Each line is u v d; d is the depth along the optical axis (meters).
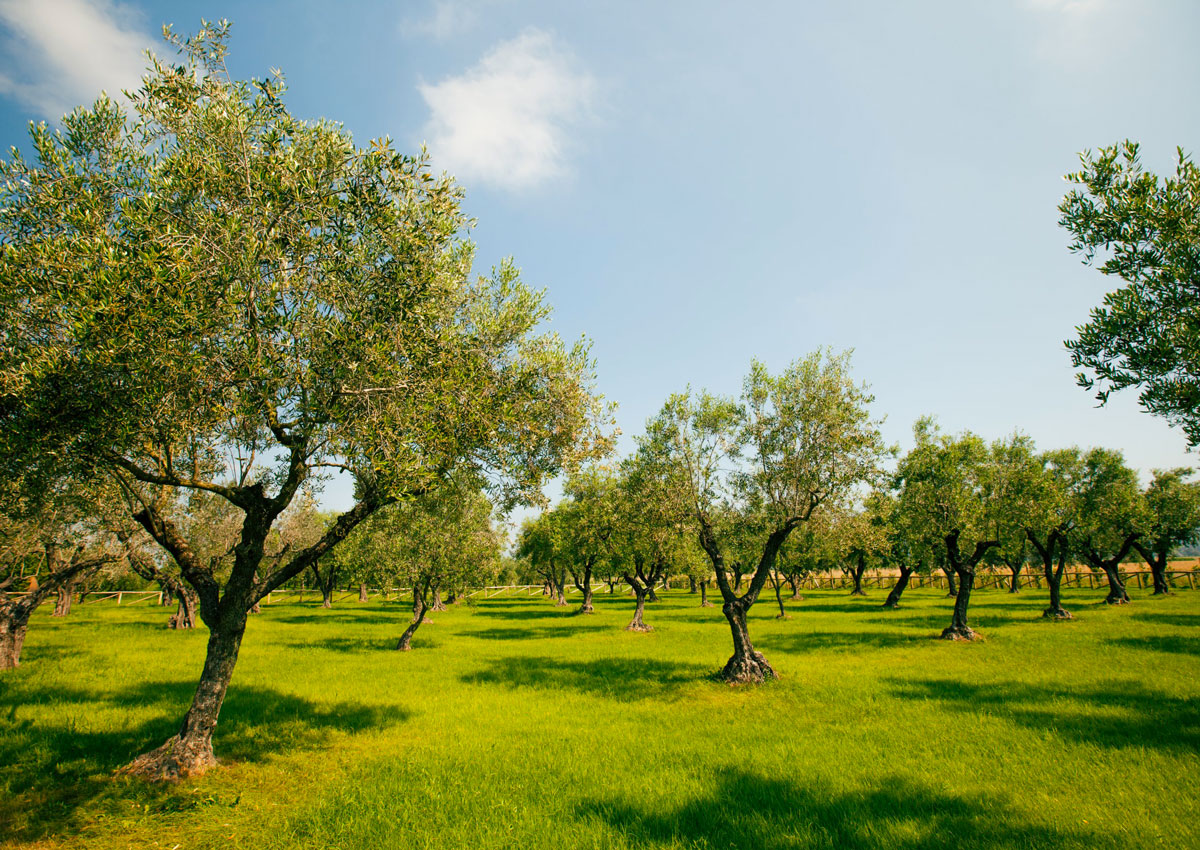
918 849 8.43
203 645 31.83
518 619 52.31
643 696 18.98
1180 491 52.50
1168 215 9.39
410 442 11.05
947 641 29.78
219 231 10.05
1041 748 12.73
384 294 11.22
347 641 35.09
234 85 11.43
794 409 21.72
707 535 22.17
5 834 9.01
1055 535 39.16
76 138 10.53
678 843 8.75
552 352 14.80
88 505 15.35
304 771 11.98
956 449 32.81
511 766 12.23
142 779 11.12
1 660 23.72
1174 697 16.70
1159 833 8.66
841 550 24.59
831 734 14.19
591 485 41.06
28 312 9.09
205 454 12.57
